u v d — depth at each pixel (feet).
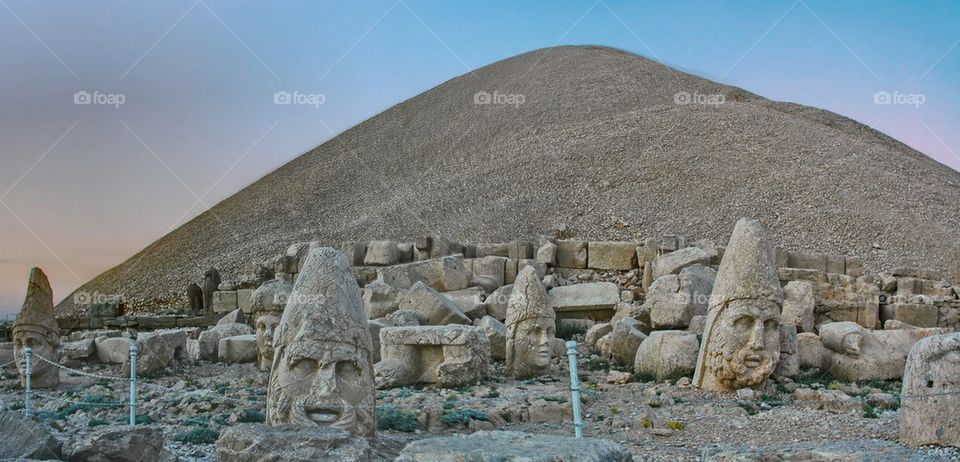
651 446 40.22
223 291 102.94
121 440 33.76
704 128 173.78
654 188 144.66
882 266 117.80
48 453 32.83
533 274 62.49
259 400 51.11
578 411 32.89
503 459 23.50
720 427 43.55
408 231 145.59
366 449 29.40
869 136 191.01
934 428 35.50
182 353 70.79
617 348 66.18
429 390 55.57
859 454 33.73
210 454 38.06
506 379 60.29
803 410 46.68
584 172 154.30
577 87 219.41
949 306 81.66
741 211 135.03
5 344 71.20
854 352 58.49
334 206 178.19
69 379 64.69
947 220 139.13
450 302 75.82
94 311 105.09
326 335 34.86
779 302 51.75
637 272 89.97
